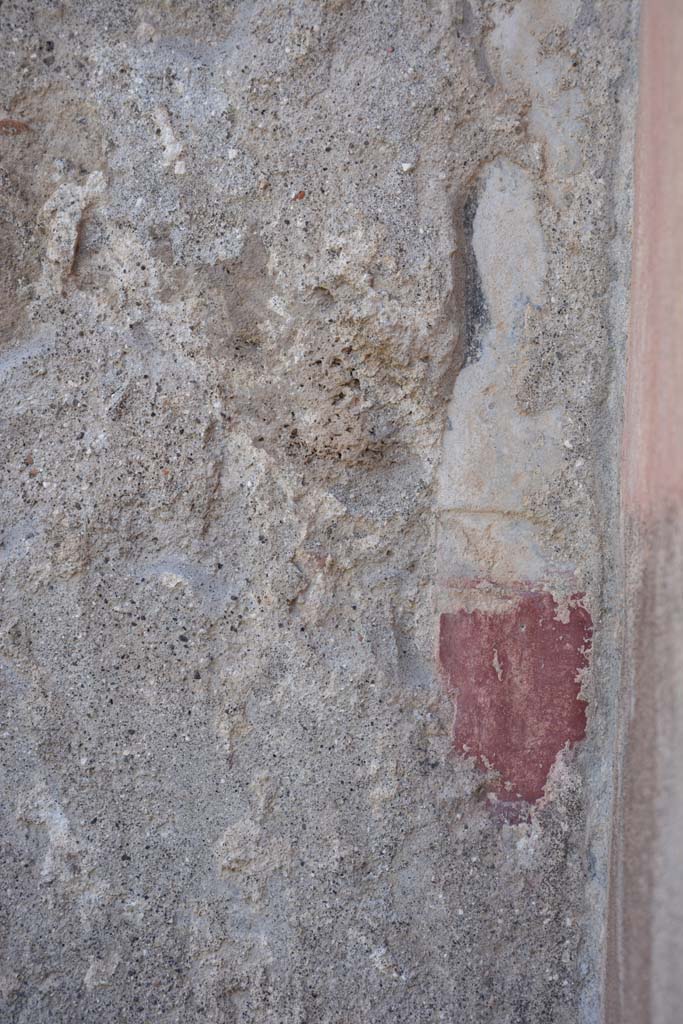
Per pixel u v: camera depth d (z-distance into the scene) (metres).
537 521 1.34
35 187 1.31
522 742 1.35
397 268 1.27
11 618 1.33
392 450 1.34
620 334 1.30
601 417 1.32
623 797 1.26
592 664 1.34
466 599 1.35
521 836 1.35
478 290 1.32
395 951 1.34
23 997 1.35
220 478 1.33
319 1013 1.34
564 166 1.31
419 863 1.34
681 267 1.12
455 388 1.33
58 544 1.33
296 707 1.33
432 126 1.28
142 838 1.35
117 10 1.29
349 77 1.28
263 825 1.34
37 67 1.29
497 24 1.30
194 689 1.34
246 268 1.30
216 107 1.30
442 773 1.34
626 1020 1.23
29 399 1.33
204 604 1.33
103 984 1.35
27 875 1.35
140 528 1.34
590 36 1.29
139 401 1.32
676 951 1.12
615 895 1.27
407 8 1.27
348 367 1.30
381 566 1.34
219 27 1.30
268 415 1.32
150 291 1.31
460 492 1.34
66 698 1.34
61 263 1.31
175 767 1.34
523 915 1.35
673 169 1.14
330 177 1.28
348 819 1.33
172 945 1.35
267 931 1.34
